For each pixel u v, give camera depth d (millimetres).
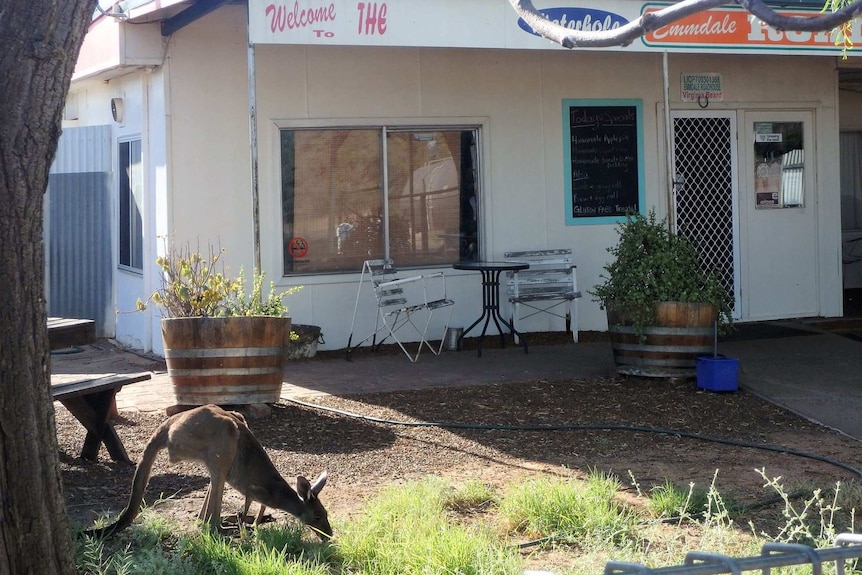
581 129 11617
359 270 11016
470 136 11359
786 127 12344
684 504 5480
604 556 4957
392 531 5176
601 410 8273
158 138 10461
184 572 4562
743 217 12180
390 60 10938
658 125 11844
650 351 9141
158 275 10633
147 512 5633
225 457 5141
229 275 10469
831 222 12531
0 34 3283
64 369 10203
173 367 7746
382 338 11023
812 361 10203
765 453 7133
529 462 6828
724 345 11016
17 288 3322
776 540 4898
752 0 4355
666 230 9430
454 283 11289
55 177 12461
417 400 8594
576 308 11406
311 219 10828
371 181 11008
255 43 8125
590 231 11703
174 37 10234
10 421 3332
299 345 10352
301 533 5191
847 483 6266
